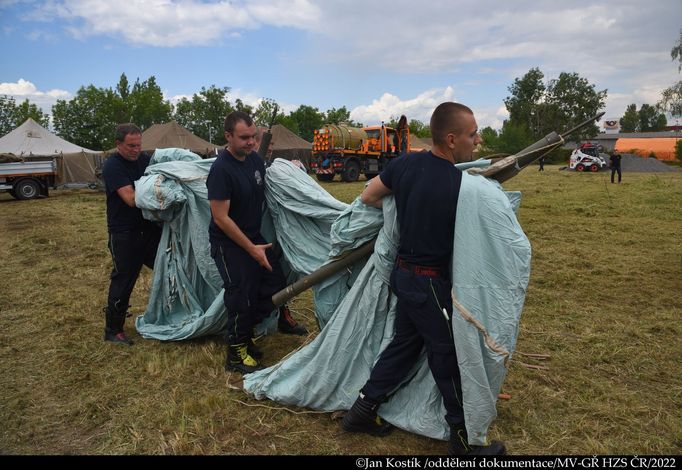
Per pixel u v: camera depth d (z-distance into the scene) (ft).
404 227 7.56
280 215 11.18
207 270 11.84
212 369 10.87
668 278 17.89
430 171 7.30
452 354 7.49
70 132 166.91
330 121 223.51
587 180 72.54
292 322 13.19
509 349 7.29
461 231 7.13
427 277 7.50
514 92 200.23
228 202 10.08
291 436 8.47
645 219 32.60
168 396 9.77
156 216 11.59
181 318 12.60
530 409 9.12
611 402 9.33
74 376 10.60
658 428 8.49
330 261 9.48
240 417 9.01
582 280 17.67
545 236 26.71
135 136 11.66
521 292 7.29
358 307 8.68
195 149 74.28
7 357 11.62
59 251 24.32
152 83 199.72
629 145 195.00
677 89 101.55
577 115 185.16
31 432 8.54
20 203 51.60
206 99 191.31
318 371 8.86
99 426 8.77
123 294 12.25
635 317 13.94
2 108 182.50
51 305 15.52
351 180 72.33
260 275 10.89
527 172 97.60
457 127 7.20
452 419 7.73
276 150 84.58
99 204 47.60
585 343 12.09
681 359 11.18
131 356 11.60
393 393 8.46
